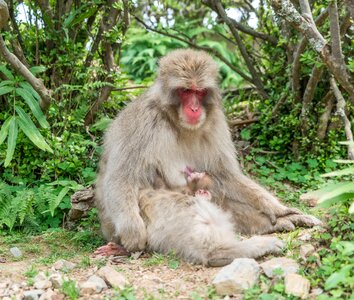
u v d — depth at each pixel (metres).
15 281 0.97
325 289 0.84
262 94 1.75
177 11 2.35
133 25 2.77
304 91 1.64
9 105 1.50
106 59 1.61
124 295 0.88
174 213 1.08
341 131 1.58
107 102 1.62
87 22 1.60
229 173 1.27
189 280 0.95
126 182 1.15
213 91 1.19
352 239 1.02
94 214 1.35
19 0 1.56
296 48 1.63
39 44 1.58
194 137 1.22
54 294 0.90
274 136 1.66
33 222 1.31
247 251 1.01
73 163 1.45
